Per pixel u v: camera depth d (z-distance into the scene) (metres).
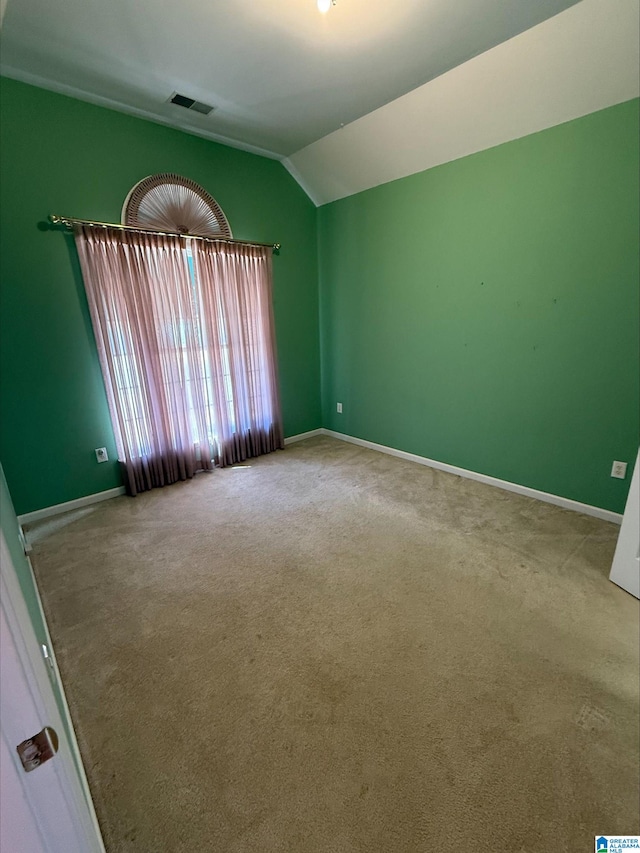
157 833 1.08
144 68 2.20
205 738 1.32
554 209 2.46
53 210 2.51
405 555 2.28
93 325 2.74
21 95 2.30
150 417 3.08
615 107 2.12
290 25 1.87
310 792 1.17
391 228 3.39
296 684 1.51
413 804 1.13
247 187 3.40
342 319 4.06
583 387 2.55
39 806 0.46
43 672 0.48
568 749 1.26
